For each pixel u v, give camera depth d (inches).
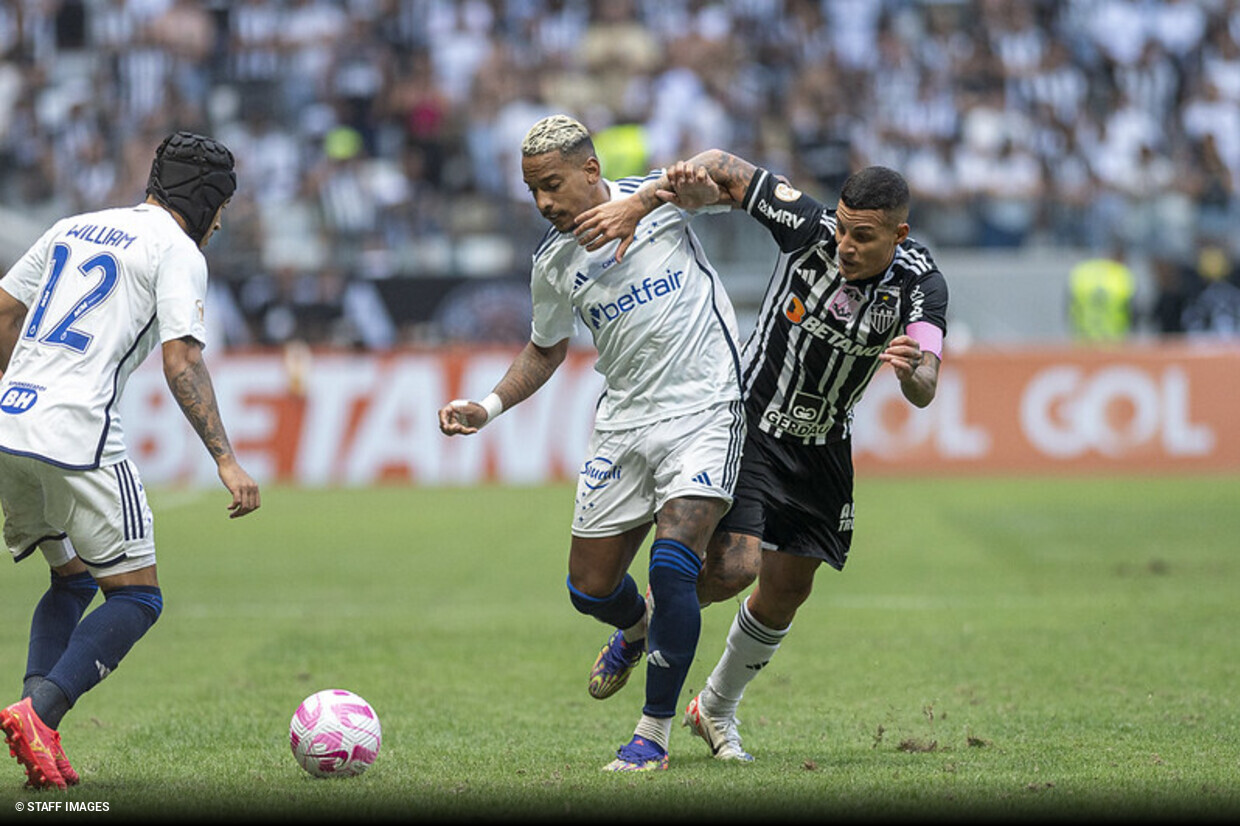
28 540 759.1
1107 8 3531.0
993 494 2399.1
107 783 727.7
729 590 800.3
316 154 3211.1
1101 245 3051.2
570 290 785.6
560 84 3353.8
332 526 2107.5
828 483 821.9
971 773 746.2
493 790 701.3
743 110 3309.5
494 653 1198.9
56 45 3496.6
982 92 3353.8
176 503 2421.3
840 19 3538.4
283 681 1082.1
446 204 3078.2
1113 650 1162.6
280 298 2783.0
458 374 2677.2
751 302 2817.4
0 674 1125.1
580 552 808.3
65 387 710.5
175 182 745.6
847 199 751.7
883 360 708.0
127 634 716.0
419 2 3486.7
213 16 3449.8
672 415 774.5
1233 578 1557.6
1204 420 2655.0
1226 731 864.3
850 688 1035.3
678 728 932.6
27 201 3221.0
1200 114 3368.6
